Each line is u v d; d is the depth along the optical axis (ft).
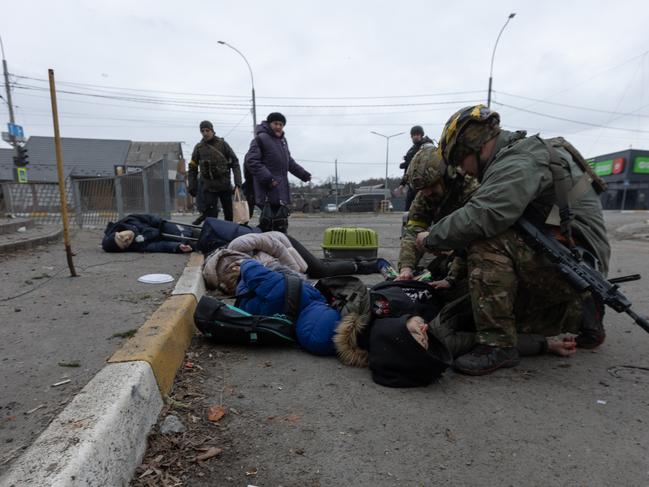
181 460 5.12
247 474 4.92
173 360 7.25
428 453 5.34
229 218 23.99
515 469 5.04
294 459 5.21
